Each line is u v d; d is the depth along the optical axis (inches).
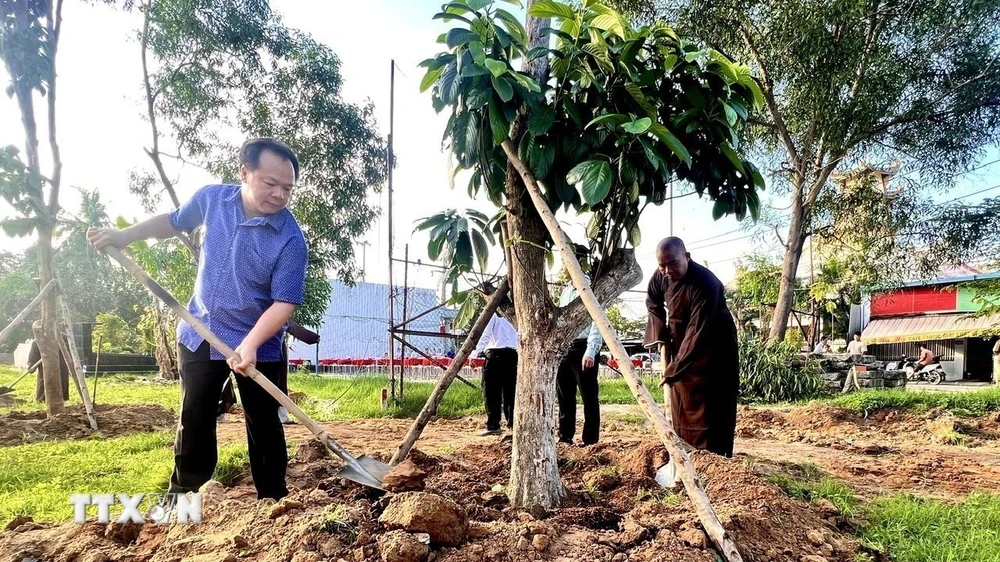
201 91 394.3
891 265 593.9
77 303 995.3
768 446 270.8
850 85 505.4
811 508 138.2
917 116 505.7
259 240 116.2
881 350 991.6
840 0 448.1
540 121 107.7
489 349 267.3
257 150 111.7
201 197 123.8
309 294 478.3
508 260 128.7
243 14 396.2
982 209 536.1
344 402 409.7
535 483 116.9
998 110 504.4
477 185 136.7
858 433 328.8
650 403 97.8
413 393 419.5
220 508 109.3
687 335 157.6
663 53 117.4
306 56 432.8
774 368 498.0
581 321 120.3
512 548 91.2
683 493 134.0
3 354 1002.7
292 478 159.3
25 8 267.4
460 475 148.6
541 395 118.6
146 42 368.8
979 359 890.1
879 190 566.9
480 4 104.9
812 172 542.3
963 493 176.9
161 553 94.4
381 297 1168.2
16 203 256.1
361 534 89.9
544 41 127.2
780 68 498.9
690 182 128.0
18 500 145.4
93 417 271.7
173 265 383.2
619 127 106.6
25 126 279.0
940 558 116.3
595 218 128.6
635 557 91.7
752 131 550.6
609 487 142.7
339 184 470.6
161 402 410.0
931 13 471.8
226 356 109.6
